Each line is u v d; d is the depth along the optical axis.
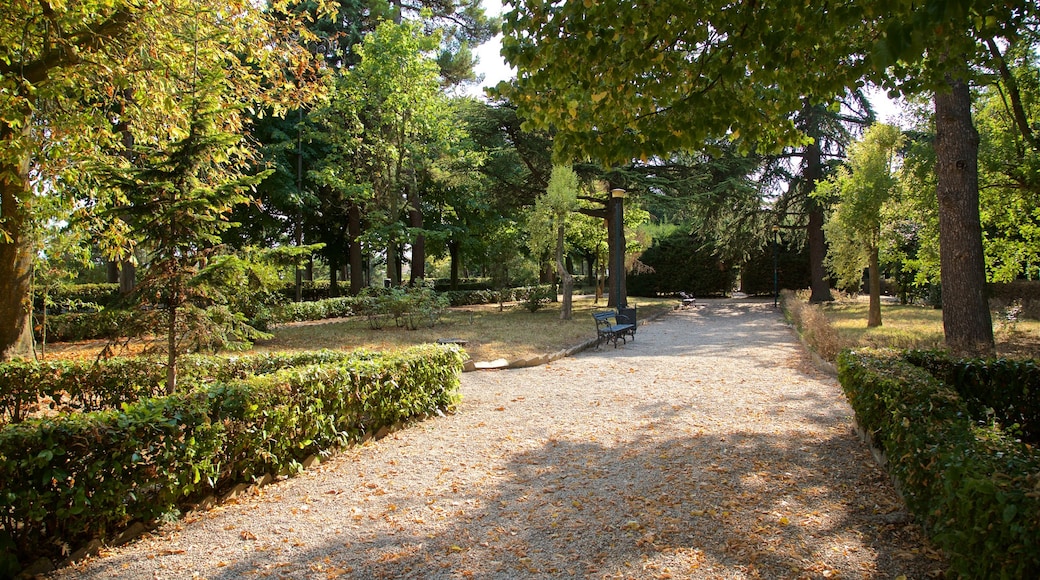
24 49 8.05
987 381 5.62
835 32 4.07
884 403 4.58
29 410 6.94
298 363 7.23
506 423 6.63
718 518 3.86
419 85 20.09
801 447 5.37
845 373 5.81
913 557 3.23
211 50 8.80
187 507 4.16
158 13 8.01
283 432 4.83
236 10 8.78
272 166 21.09
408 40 19.62
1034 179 9.84
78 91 8.28
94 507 3.49
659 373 9.70
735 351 12.34
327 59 24.14
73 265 16.00
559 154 5.09
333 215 28.17
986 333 8.23
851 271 17.34
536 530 3.79
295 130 23.25
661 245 39.16
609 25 4.13
